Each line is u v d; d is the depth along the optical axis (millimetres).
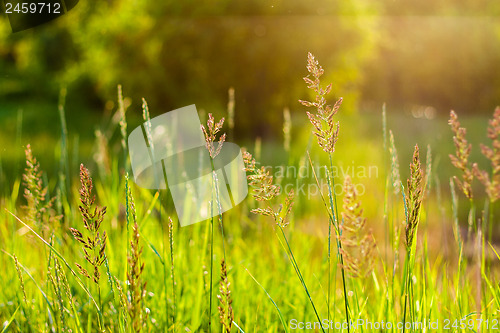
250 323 1755
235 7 13906
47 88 21812
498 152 997
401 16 28406
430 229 3203
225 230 2617
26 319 1627
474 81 29047
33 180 1538
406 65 28828
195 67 14586
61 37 22094
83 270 1064
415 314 1429
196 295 1773
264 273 2152
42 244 1791
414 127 14773
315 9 13883
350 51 14336
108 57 16172
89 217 1012
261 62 14016
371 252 926
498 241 4656
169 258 1819
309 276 2119
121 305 1229
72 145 9805
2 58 22828
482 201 6176
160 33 14656
